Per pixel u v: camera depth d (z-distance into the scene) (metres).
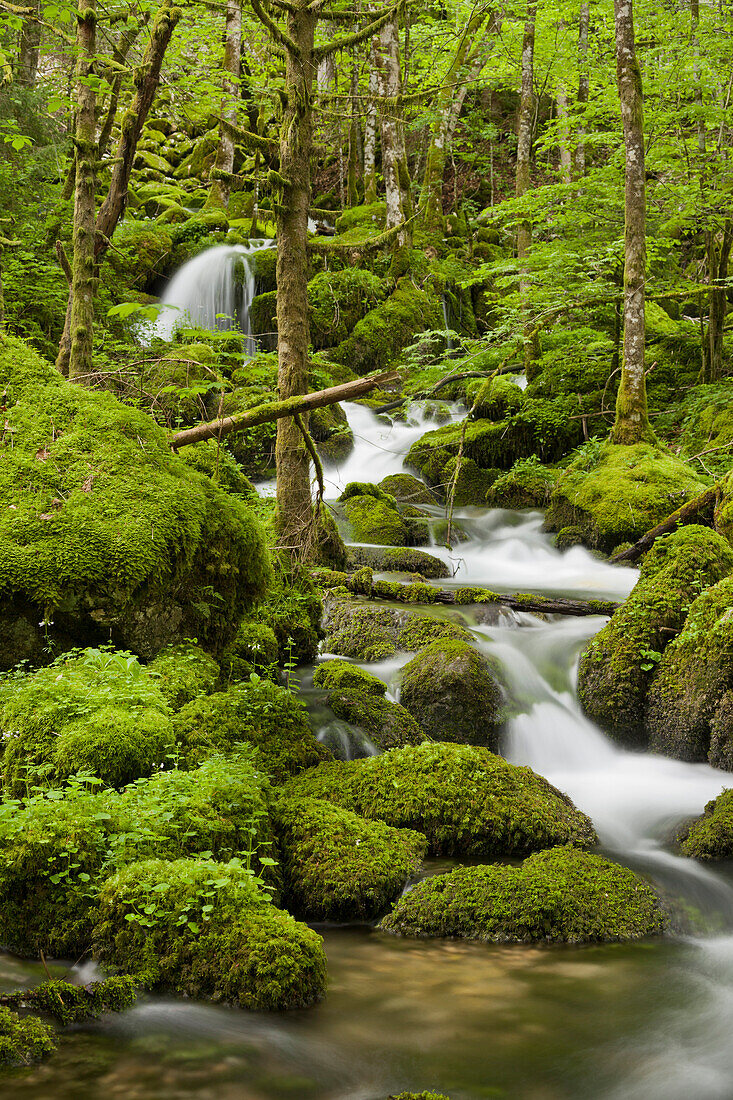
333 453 14.91
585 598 9.00
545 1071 3.00
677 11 16.38
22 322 13.84
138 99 7.61
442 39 22.84
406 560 9.92
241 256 18.80
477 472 14.23
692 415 13.83
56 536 5.05
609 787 5.99
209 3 7.71
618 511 10.98
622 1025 3.31
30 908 3.69
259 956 3.36
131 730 4.53
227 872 3.73
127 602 5.15
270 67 10.77
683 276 20.38
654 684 6.65
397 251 20.50
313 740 5.54
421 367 14.44
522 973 3.73
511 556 11.46
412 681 6.62
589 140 15.92
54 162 15.02
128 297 15.72
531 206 15.92
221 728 5.17
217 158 22.48
